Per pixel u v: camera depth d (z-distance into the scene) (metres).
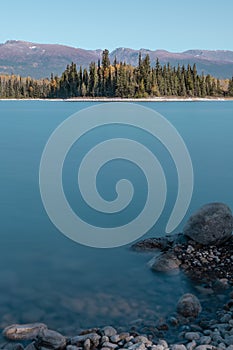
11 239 17.86
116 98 155.00
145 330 10.37
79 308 11.62
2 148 47.75
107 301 12.01
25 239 17.86
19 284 13.24
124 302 11.95
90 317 11.12
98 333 10.20
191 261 14.48
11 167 35.44
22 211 22.30
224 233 15.44
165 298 12.14
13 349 9.56
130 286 13.01
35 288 12.91
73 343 9.77
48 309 11.57
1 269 14.51
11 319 11.05
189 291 12.61
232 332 10.05
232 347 9.19
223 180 29.92
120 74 155.00
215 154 42.44
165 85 162.75
